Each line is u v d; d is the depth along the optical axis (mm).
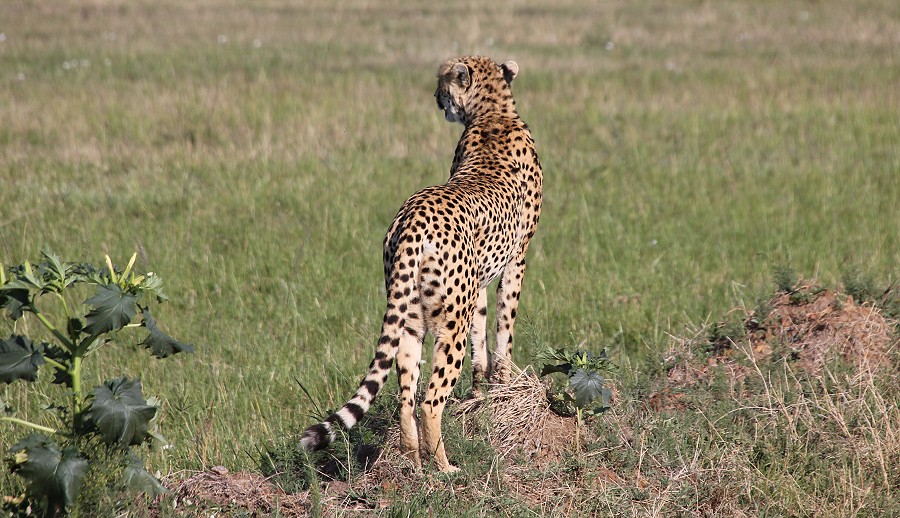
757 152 19312
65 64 26062
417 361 7438
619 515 7148
